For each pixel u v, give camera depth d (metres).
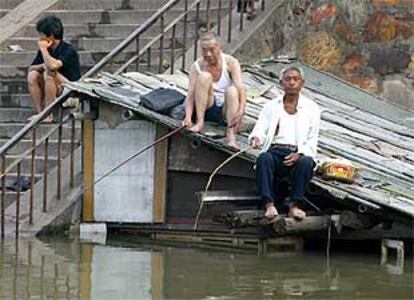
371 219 16.69
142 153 18.64
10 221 18.88
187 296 13.69
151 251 17.19
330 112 21.86
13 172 20.41
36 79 21.44
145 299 13.52
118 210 18.83
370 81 23.67
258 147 16.89
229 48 23.34
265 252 17.19
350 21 23.83
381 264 16.19
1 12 26.91
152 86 19.77
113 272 15.25
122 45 20.75
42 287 14.16
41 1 26.44
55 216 18.77
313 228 16.62
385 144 20.12
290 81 16.84
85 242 18.03
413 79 23.41
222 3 25.02
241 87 18.03
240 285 14.42
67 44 21.33
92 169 18.95
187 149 18.41
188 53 23.19
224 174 18.12
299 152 16.70
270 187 16.62
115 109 18.78
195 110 18.12
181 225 18.38
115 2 26.20
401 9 23.45
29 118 21.91
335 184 16.97
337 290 14.16
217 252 17.16
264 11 24.05
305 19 24.23
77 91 18.77
